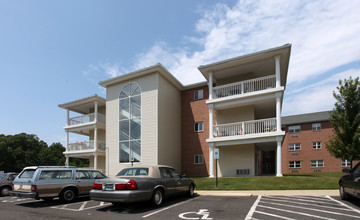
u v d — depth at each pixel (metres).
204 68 16.98
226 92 18.16
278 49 14.37
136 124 18.75
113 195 6.61
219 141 16.09
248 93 15.44
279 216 5.94
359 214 6.10
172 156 19.17
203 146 19.72
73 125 23.78
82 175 9.72
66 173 9.25
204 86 20.77
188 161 20.08
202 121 20.23
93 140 23.14
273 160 29.58
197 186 12.52
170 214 6.35
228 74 18.14
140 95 18.98
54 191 8.63
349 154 15.61
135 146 18.42
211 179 14.62
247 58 15.47
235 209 6.87
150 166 7.97
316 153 32.53
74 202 9.05
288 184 11.54
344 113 16.02
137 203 8.08
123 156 18.88
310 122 33.59
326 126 32.53
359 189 6.79
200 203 7.99
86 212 6.95
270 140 14.50
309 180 12.33
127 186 6.62
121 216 6.27
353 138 15.16
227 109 18.30
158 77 18.47
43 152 59.25
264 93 14.94
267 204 7.57
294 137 34.50
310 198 8.62
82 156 25.19
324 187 10.71
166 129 18.75
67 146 24.09
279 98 14.51
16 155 49.50
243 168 17.08
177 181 8.65
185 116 21.11
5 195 12.22
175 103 20.69
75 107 25.44
